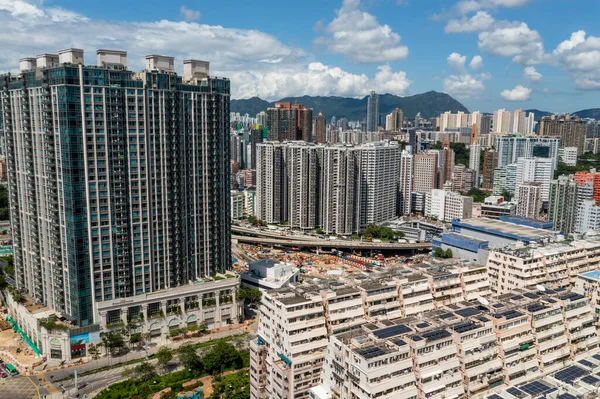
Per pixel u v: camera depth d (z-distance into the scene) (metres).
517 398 135.00
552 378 145.25
